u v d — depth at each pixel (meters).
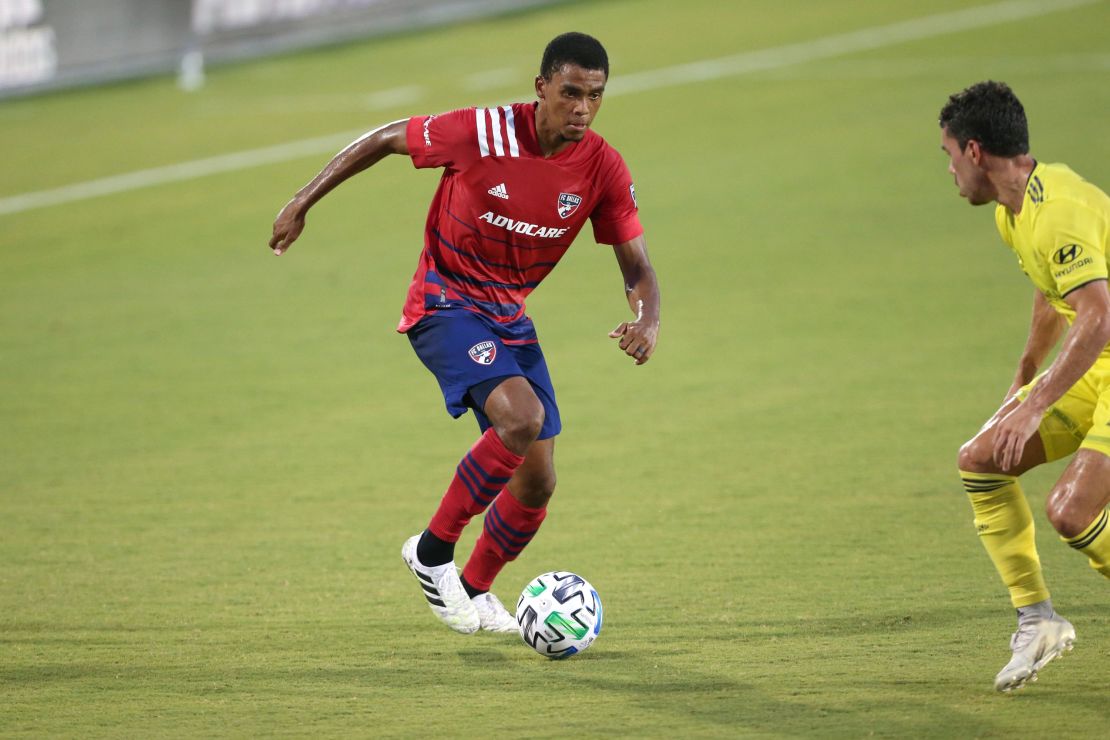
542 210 17.69
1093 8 77.62
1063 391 14.77
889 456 26.25
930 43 71.94
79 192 53.44
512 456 17.16
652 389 31.30
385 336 36.41
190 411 30.92
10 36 72.06
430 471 26.64
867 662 16.67
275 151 58.19
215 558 22.12
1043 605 15.59
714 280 40.00
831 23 78.19
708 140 56.66
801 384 31.09
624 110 62.31
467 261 18.03
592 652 17.52
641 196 49.53
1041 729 14.35
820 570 20.58
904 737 14.23
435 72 72.06
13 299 40.94
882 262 40.97
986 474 15.84
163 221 49.12
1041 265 15.45
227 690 16.34
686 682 16.20
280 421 30.08
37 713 15.63
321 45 82.25
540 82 17.16
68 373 34.03
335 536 23.16
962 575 20.12
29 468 27.33
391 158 56.75
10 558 22.31
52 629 18.89
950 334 34.22
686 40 76.12
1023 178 15.45
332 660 17.45
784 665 16.69
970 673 16.17
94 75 75.38
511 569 21.36
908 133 56.00
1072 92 59.97
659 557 21.53
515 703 15.67
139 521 24.14
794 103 61.81
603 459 26.88
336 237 46.44
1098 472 15.10
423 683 16.48
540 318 37.34
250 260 44.19
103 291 41.47
